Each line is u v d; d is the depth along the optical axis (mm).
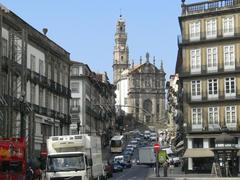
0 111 48969
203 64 72188
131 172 72812
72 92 98312
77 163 30797
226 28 71312
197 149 70688
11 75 51812
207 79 71938
